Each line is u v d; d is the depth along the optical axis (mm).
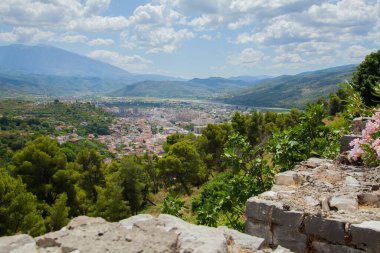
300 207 5531
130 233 3939
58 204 30922
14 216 22969
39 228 24109
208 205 8859
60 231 3932
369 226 4723
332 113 48188
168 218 4402
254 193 8852
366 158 6957
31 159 35938
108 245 3650
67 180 36312
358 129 10727
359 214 5305
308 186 6648
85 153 47719
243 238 4477
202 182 50000
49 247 3656
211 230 4188
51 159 36438
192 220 12781
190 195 40969
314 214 5203
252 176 9211
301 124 10859
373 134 6633
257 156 9695
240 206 8805
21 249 3570
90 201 43188
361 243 4715
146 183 48750
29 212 23922
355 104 8242
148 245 3686
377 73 36125
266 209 5637
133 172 45562
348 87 8258
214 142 50531
